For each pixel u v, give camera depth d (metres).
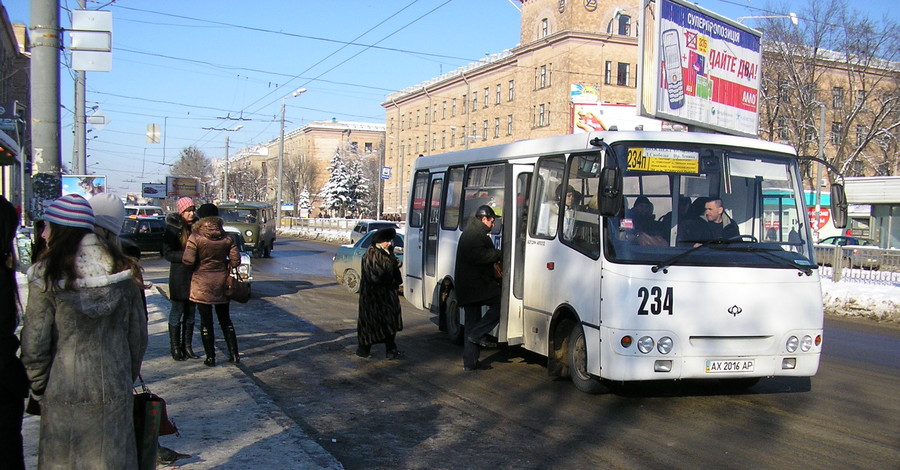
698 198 7.22
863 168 53.53
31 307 3.10
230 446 5.43
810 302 7.18
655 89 19.09
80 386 3.16
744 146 7.50
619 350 6.77
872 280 17.83
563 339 8.08
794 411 7.12
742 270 6.99
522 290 8.88
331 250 39.38
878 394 7.95
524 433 6.29
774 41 40.91
